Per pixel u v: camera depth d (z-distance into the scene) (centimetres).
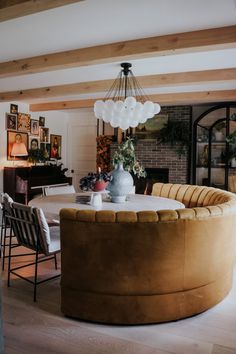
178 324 223
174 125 665
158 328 218
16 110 646
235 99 544
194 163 666
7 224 346
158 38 281
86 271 219
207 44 265
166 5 221
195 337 208
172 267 218
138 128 704
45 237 255
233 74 380
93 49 309
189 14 236
